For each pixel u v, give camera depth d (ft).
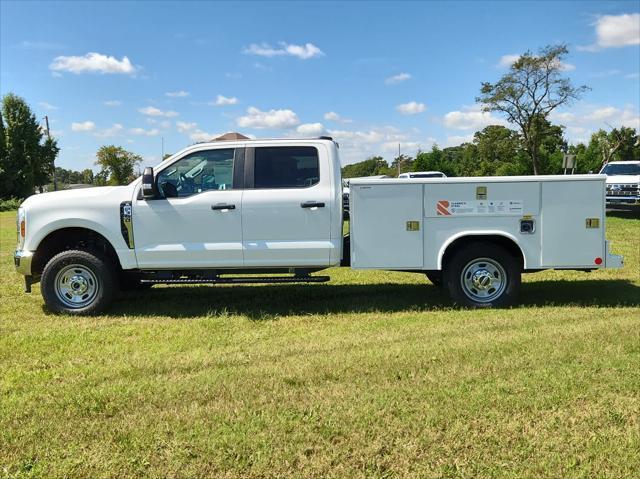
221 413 11.94
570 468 9.67
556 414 11.66
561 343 16.43
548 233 20.79
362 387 13.28
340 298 24.12
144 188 20.30
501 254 21.18
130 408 12.28
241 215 20.71
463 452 10.25
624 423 11.27
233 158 21.15
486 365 14.64
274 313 21.54
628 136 206.90
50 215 21.09
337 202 20.83
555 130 173.47
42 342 17.65
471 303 21.52
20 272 21.48
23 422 11.68
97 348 17.11
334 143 21.40
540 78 155.74
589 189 20.63
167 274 21.56
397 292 25.29
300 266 21.13
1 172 186.29
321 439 10.75
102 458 10.19
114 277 21.70
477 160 210.38
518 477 9.43
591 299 23.13
